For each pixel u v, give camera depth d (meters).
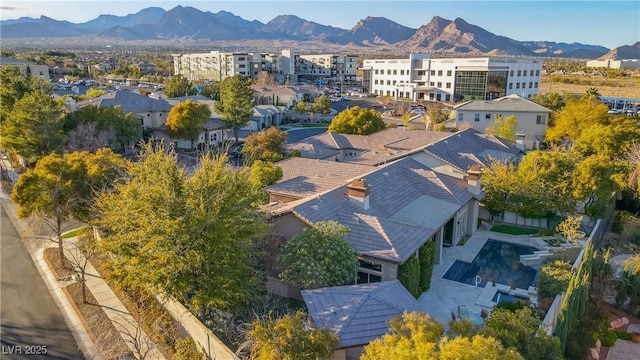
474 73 118.06
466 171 37.81
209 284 19.83
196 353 19.36
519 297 25.19
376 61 143.88
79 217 29.88
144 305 23.42
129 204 20.30
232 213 20.48
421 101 121.81
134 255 20.75
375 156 46.19
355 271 22.39
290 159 39.69
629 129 48.59
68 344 20.81
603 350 22.88
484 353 11.41
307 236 22.67
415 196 31.92
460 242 32.88
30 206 28.55
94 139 51.78
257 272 22.95
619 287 26.72
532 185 33.97
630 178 40.34
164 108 71.19
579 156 37.09
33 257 30.11
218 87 111.62
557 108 79.50
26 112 48.59
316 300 19.19
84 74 170.00
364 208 27.72
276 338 15.13
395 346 12.77
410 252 23.11
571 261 27.45
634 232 36.09
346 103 115.88
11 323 22.36
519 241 33.06
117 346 20.47
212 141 72.44
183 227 19.36
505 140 51.34
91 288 25.77
